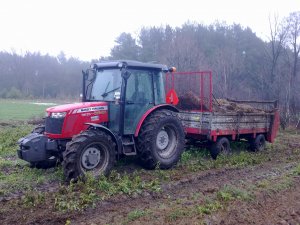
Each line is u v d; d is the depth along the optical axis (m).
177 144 8.90
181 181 7.76
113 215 5.81
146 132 8.25
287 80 25.59
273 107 12.99
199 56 31.89
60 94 61.88
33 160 7.40
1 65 67.00
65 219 5.61
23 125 17.72
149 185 7.21
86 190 6.61
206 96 10.99
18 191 6.84
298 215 6.21
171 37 40.31
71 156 6.99
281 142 14.51
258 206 6.50
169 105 8.93
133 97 8.27
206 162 9.62
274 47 30.81
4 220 5.48
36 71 67.00
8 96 58.19
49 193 6.62
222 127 10.25
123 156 8.98
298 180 8.25
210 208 6.16
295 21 28.61
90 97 8.62
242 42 42.34
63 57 70.94
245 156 10.38
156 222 5.55
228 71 30.45
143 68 8.48
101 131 7.49
